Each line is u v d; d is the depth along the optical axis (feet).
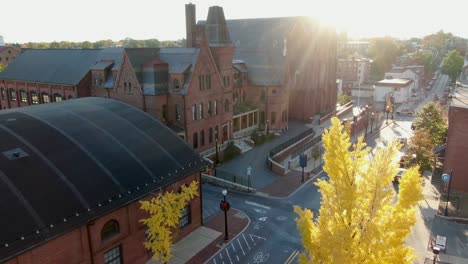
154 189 84.69
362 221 42.32
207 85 165.58
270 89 211.20
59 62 209.77
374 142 210.59
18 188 67.92
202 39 158.40
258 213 114.11
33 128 87.25
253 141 192.03
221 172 152.66
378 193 40.91
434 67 610.24
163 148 98.58
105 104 114.01
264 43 225.76
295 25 224.33
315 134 216.95
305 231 47.01
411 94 391.24
